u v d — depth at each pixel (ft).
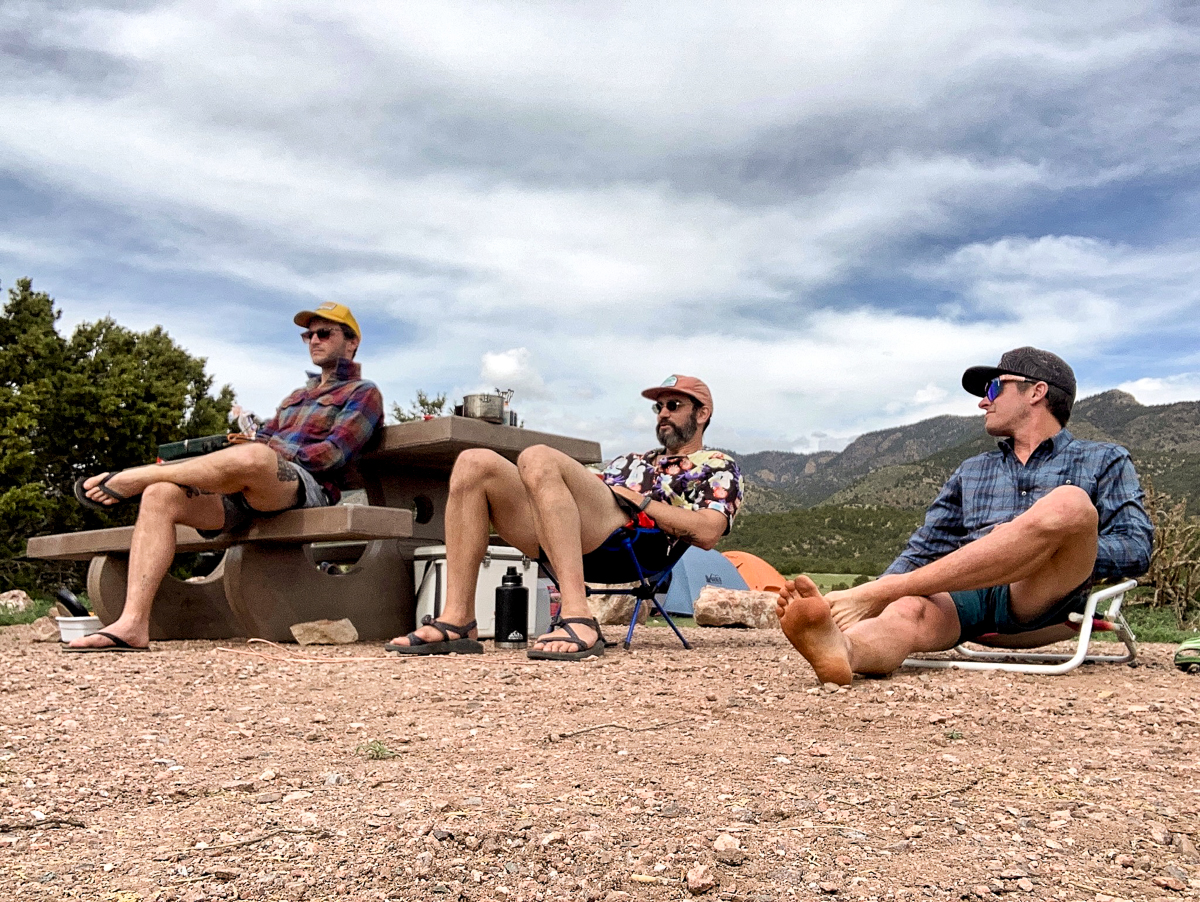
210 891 4.79
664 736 8.43
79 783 6.75
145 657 13.99
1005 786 7.00
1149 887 5.21
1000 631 12.62
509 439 18.90
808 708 9.68
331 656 14.32
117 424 77.77
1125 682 11.61
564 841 5.55
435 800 6.30
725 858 5.36
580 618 14.08
